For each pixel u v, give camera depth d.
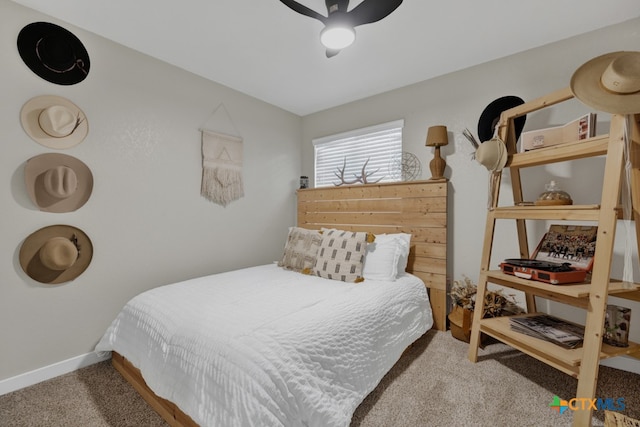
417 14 1.83
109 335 1.78
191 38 2.11
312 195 3.46
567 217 1.49
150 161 2.34
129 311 1.75
